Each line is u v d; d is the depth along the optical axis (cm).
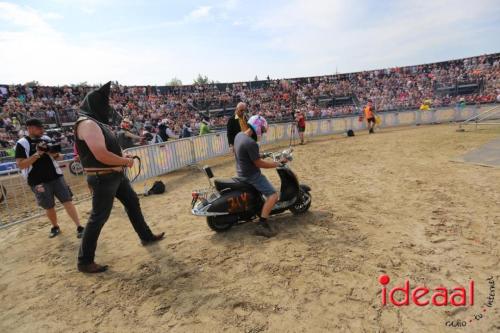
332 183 722
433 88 3153
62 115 2022
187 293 331
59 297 345
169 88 2866
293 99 3272
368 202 569
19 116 1861
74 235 527
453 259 357
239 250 418
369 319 273
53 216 522
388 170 806
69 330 291
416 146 1161
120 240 488
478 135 1311
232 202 458
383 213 509
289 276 347
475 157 841
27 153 477
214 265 384
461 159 838
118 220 583
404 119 2108
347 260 371
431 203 535
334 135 1934
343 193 635
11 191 988
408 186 644
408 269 344
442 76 3194
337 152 1197
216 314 295
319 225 478
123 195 434
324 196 623
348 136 1766
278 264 373
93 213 380
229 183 464
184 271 376
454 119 2009
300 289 322
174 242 462
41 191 496
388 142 1346
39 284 375
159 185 764
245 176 454
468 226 436
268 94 3259
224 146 1405
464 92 3012
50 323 303
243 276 355
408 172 762
